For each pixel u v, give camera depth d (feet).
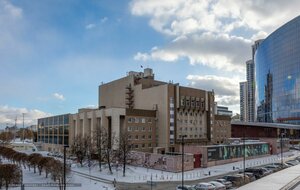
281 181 114.21
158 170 265.75
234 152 331.77
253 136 631.15
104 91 479.82
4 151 362.33
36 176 240.12
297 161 306.35
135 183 208.13
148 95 385.29
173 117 361.30
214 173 247.91
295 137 630.33
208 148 289.12
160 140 361.71
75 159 333.83
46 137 542.98
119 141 305.73
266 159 360.28
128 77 422.82
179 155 260.83
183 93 376.89
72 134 444.14
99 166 282.56
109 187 192.75
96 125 358.43
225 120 472.44
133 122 346.54
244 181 183.83
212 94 429.38
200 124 403.95
